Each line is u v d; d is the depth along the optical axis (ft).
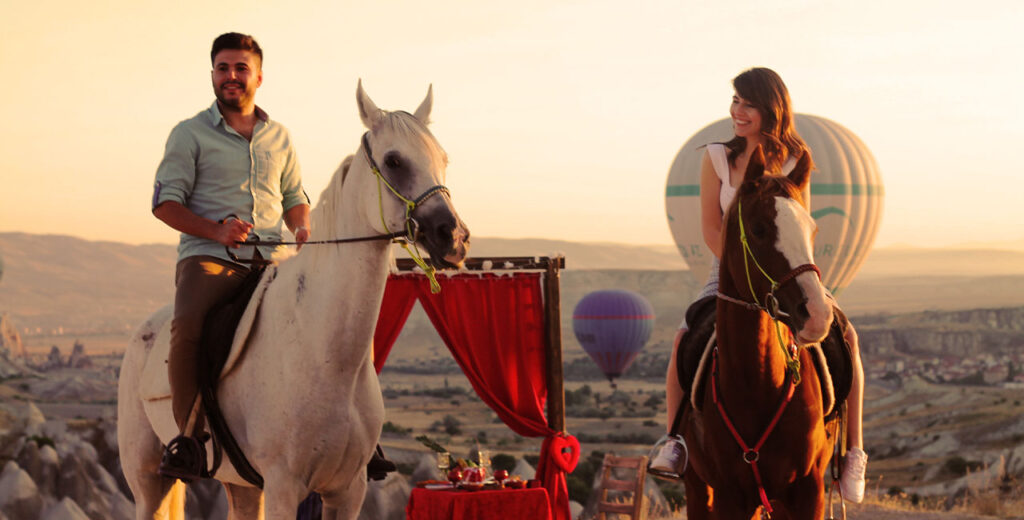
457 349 31.07
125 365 16.19
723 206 16.76
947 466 230.07
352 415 13.61
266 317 14.01
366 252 13.21
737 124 16.99
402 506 130.00
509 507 28.66
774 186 13.88
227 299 14.90
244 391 13.99
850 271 108.47
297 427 13.37
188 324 14.32
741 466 15.12
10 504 164.86
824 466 15.84
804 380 15.08
